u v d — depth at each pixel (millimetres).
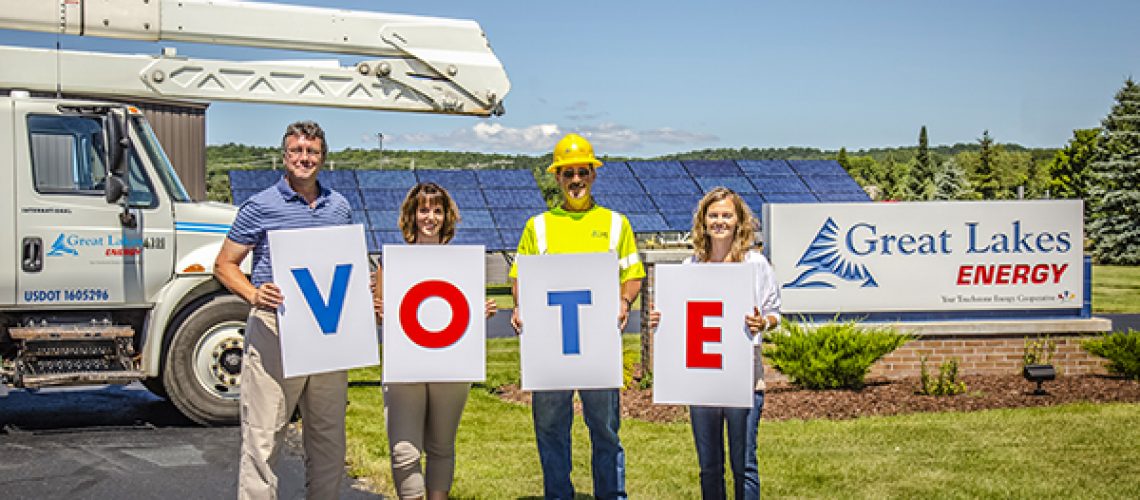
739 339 5551
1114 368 11438
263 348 5457
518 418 10086
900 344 10883
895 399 10336
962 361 11602
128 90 11016
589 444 8711
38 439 8938
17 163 9023
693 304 5590
